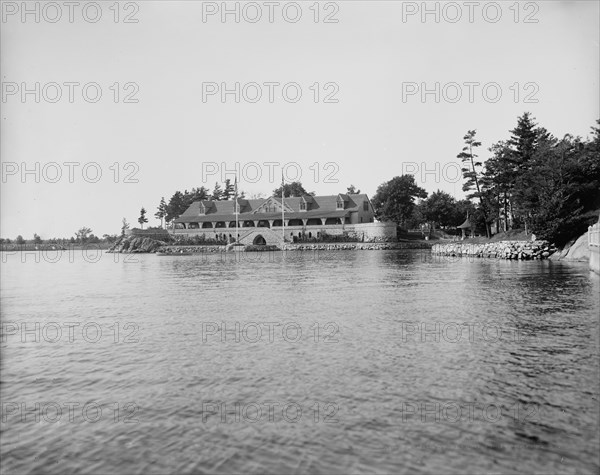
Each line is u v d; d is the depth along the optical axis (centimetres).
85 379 1481
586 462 934
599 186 6694
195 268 6644
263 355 1678
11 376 1525
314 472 912
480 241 8775
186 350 1784
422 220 13738
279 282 4250
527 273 4428
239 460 963
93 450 1027
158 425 1131
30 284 4709
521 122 8369
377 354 1659
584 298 2814
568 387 1309
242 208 14988
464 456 960
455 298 2945
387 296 3109
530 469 911
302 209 13838
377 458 957
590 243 4403
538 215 6431
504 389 1302
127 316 2600
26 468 962
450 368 1488
